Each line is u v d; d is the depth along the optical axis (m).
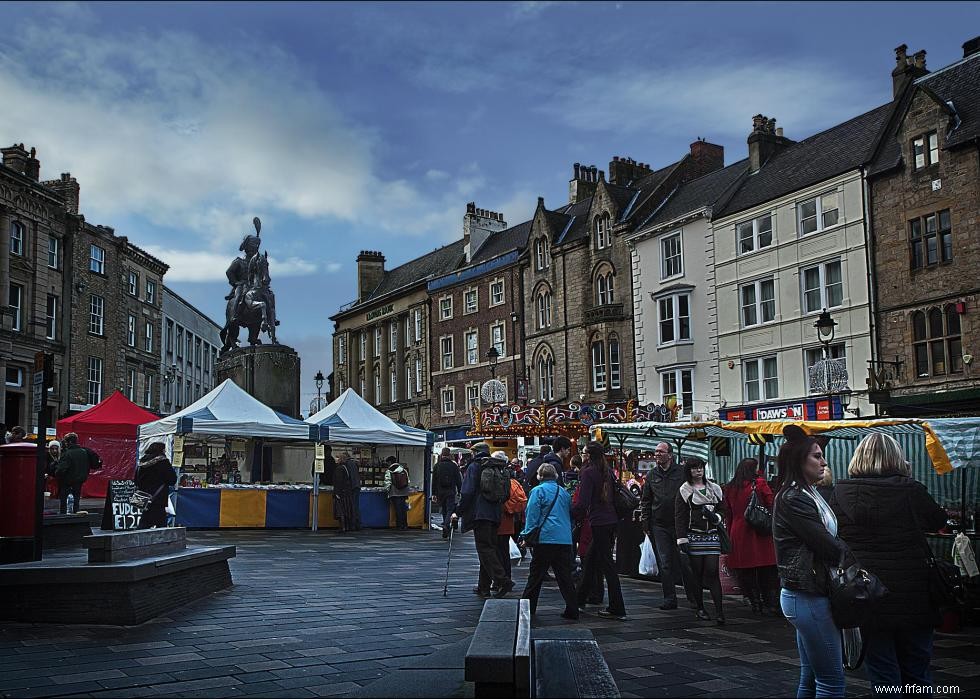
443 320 54.12
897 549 4.69
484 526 10.09
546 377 44.41
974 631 8.62
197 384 67.62
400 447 26.03
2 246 37.00
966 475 11.24
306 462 25.61
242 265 27.45
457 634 7.76
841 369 24.95
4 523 9.22
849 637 5.37
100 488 26.38
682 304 35.41
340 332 67.25
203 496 20.16
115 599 7.94
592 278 41.16
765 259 31.94
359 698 4.17
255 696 5.59
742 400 32.53
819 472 4.80
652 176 43.12
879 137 28.56
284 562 13.64
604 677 4.17
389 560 14.27
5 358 36.69
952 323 25.55
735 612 9.68
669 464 9.99
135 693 5.62
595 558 9.76
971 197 25.08
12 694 5.54
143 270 51.34
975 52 27.53
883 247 27.70
